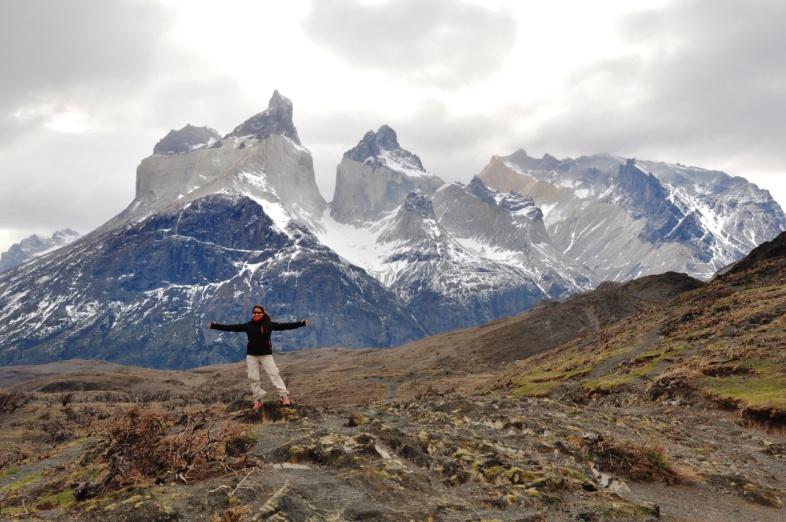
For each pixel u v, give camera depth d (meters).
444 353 179.25
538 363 88.50
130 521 10.11
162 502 10.79
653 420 25.39
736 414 28.48
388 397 99.06
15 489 16.58
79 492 12.05
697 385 33.50
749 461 20.38
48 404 118.50
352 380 139.75
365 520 10.80
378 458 14.34
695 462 18.30
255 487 11.77
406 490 12.76
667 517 13.27
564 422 21.00
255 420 17.73
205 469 12.83
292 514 10.54
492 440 17.53
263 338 17.70
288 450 14.14
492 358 156.75
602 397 39.31
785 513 14.59
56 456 24.27
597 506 12.73
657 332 59.31
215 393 164.12
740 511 14.44
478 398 26.36
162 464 12.65
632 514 12.52
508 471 14.42
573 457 16.62
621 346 60.91
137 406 13.31
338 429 17.45
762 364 33.81
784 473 19.16
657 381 36.47
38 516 10.90
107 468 13.09
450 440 17.00
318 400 110.12
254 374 17.83
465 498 13.05
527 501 12.85
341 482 12.56
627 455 16.77
